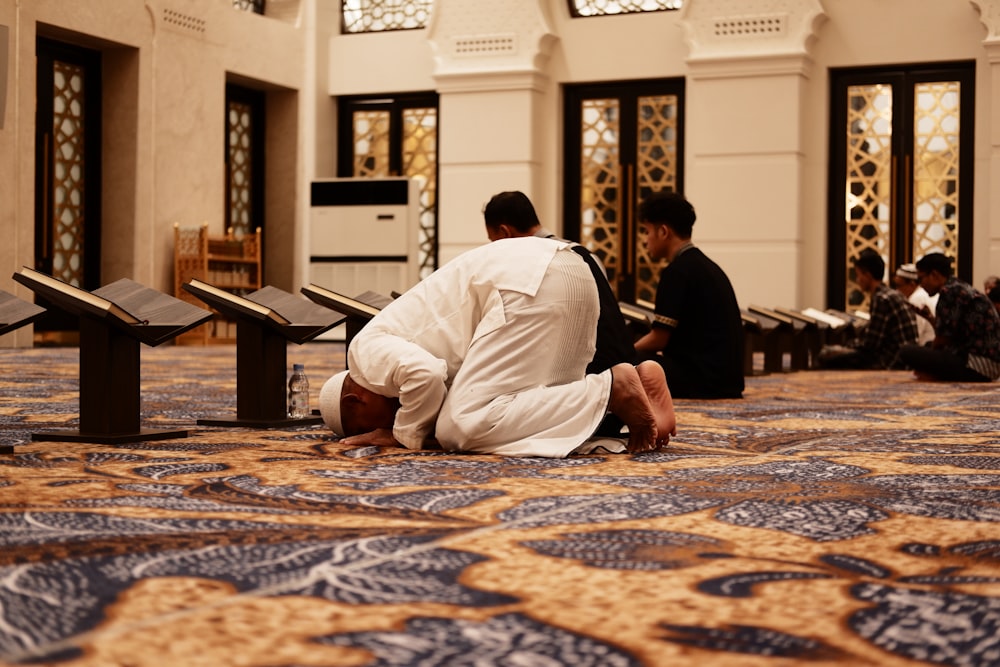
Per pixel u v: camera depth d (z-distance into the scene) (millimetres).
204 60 14609
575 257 3920
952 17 13820
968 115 13914
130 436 4094
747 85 14359
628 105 15203
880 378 9211
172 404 5879
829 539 2354
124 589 1854
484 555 2160
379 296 5344
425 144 16172
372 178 15297
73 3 12898
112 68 13820
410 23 16219
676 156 14984
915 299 11250
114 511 2633
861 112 14375
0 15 12094
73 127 13648
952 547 2279
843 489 3066
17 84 12289
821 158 14352
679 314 6633
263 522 2502
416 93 16203
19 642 1551
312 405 5922
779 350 9977
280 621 1672
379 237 15203
